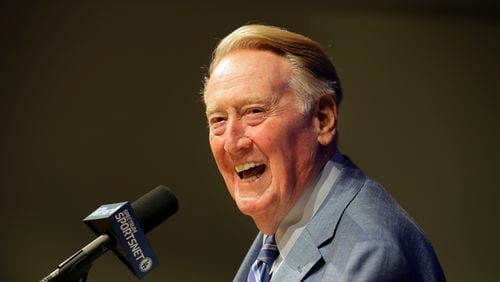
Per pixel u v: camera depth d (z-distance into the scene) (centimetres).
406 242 280
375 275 259
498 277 772
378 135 773
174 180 762
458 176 777
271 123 293
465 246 774
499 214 774
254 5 767
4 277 754
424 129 775
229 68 301
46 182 765
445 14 776
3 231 759
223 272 757
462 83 779
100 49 771
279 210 301
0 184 763
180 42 768
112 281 744
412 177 775
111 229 268
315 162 304
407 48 774
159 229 757
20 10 771
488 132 778
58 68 771
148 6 770
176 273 754
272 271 307
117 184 763
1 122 768
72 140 768
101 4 773
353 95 771
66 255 759
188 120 764
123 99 770
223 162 308
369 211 286
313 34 767
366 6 771
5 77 770
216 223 761
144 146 765
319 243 282
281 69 299
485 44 778
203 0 768
